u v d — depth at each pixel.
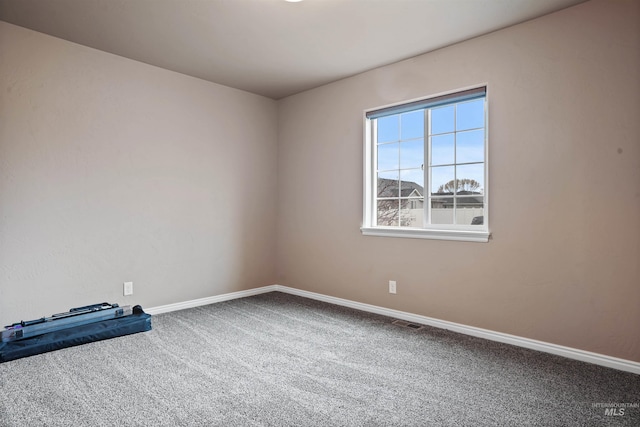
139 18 2.69
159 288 3.64
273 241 4.66
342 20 2.71
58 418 1.80
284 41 3.06
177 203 3.76
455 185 3.23
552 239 2.62
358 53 3.29
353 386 2.16
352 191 3.87
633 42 2.31
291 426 1.75
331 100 4.06
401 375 2.30
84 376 2.25
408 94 3.41
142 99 3.51
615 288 2.38
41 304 2.94
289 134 4.54
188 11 2.59
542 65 2.66
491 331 2.92
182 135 3.80
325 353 2.65
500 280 2.87
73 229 3.10
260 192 4.52
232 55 3.34
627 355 2.35
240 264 4.32
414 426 1.77
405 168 3.57
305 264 4.36
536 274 2.70
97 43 3.11
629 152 2.33
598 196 2.44
